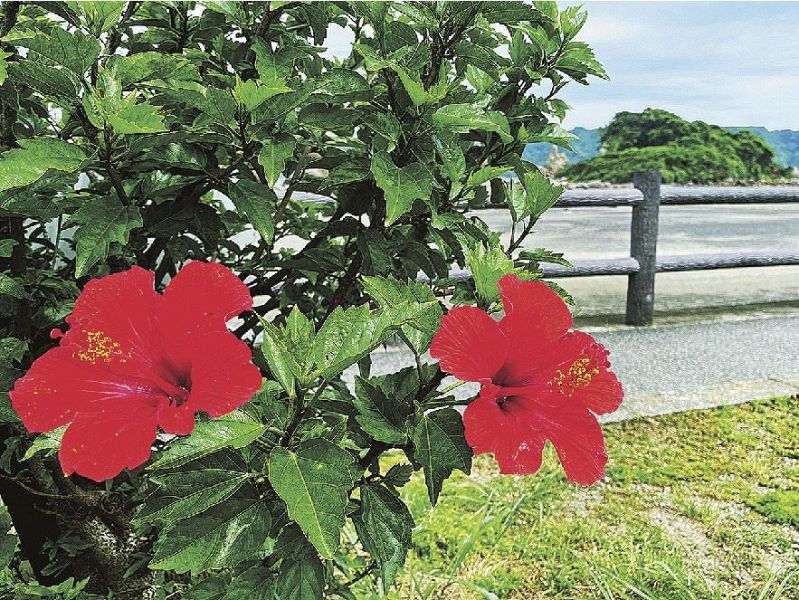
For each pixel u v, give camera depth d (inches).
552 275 250.1
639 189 257.1
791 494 134.3
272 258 79.8
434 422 44.7
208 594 52.3
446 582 108.6
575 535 120.7
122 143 56.9
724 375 199.9
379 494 48.9
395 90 63.1
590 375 42.3
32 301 67.1
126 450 36.2
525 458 39.4
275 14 67.0
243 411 41.1
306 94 54.7
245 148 58.0
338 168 62.0
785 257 279.0
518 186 65.5
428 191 57.7
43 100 66.3
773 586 109.0
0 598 66.9
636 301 259.9
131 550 77.1
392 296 46.2
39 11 73.3
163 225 64.2
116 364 38.2
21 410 37.8
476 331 41.0
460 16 63.1
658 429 159.8
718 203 273.4
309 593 47.1
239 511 43.9
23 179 49.9
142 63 53.0
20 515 74.4
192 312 38.3
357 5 64.6
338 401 48.2
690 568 113.0
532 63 74.3
